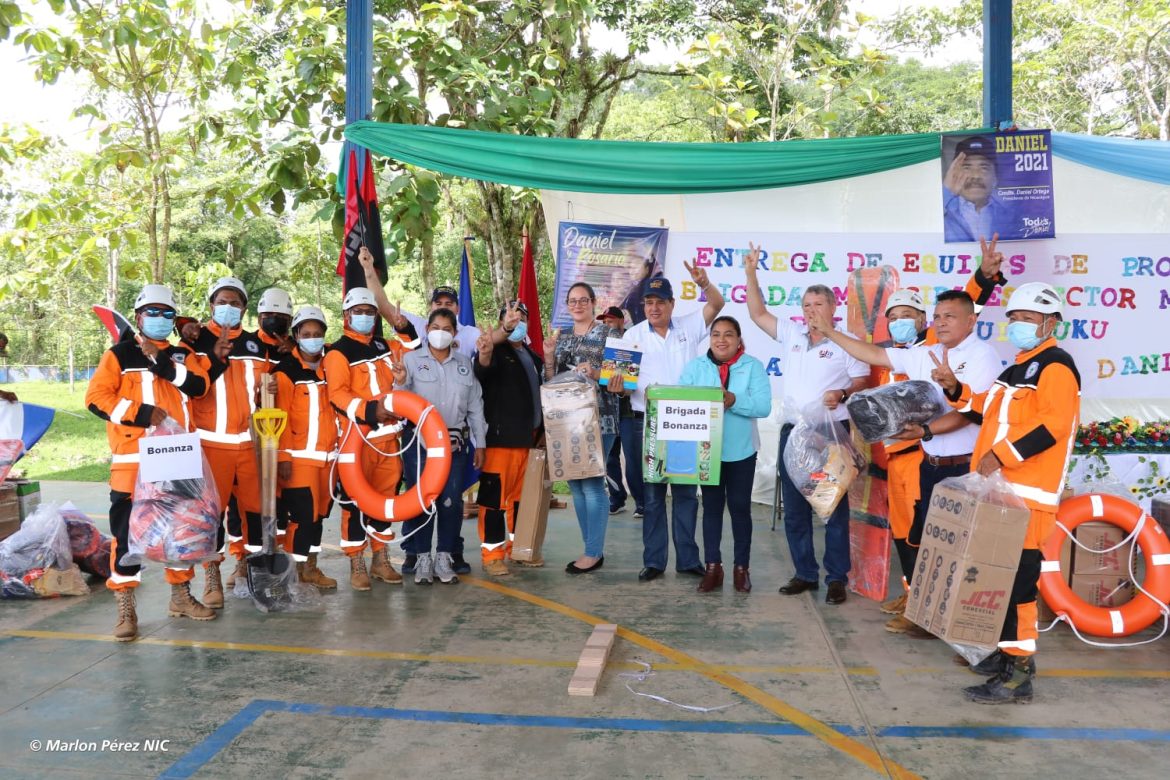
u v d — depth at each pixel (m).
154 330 4.87
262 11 9.37
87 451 15.09
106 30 8.16
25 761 3.47
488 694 4.18
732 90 13.45
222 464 5.48
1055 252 7.00
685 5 13.92
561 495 10.26
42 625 5.24
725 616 5.42
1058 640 5.02
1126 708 4.01
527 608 5.59
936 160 7.36
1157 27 19.09
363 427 5.80
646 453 6.01
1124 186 7.00
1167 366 6.98
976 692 4.10
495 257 13.41
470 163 6.38
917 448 5.13
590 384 6.38
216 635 5.05
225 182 9.45
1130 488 6.55
